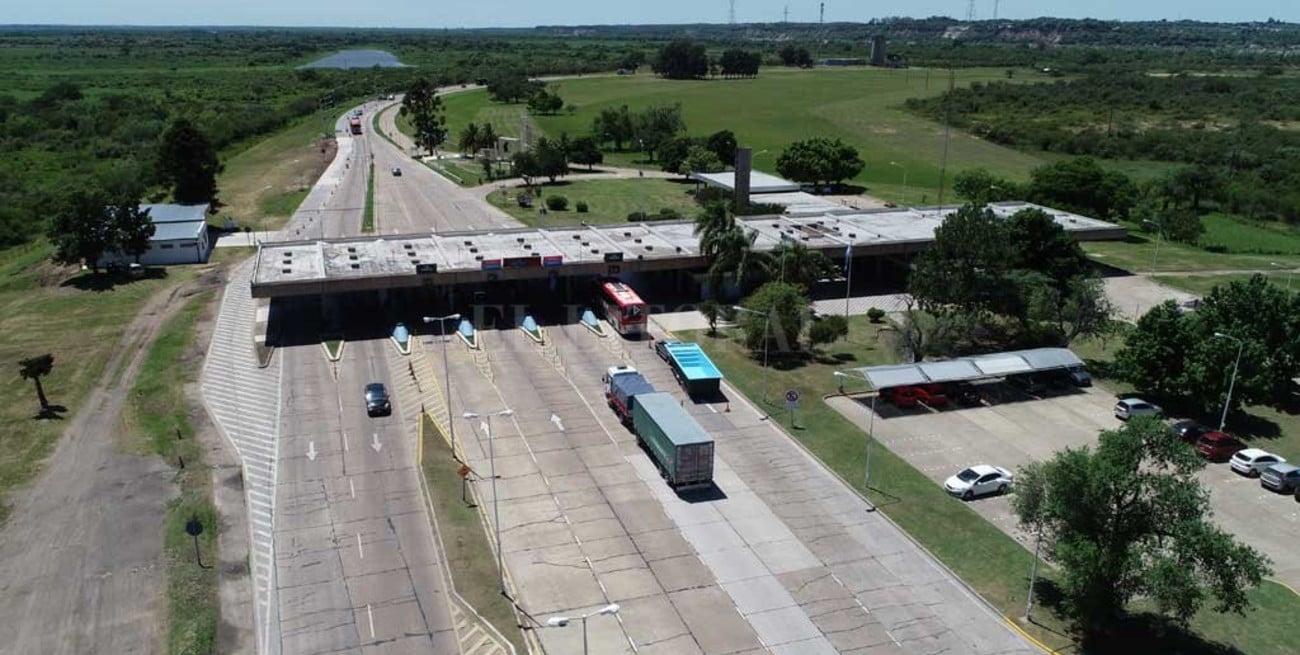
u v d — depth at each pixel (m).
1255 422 75.50
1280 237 146.00
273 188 172.25
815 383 82.75
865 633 48.72
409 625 48.66
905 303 106.44
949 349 86.25
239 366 84.88
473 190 174.00
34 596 50.81
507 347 90.62
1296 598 51.78
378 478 64.06
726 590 52.25
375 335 93.81
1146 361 74.75
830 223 122.00
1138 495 45.53
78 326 95.69
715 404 77.81
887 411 76.94
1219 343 72.12
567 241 110.44
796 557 55.66
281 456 67.19
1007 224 96.12
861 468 66.88
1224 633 48.59
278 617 49.28
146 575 52.72
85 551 55.03
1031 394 80.81
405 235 111.44
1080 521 45.66
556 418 74.38
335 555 54.84
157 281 112.00
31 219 142.00
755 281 98.62
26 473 64.44
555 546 56.19
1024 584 53.00
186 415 74.06
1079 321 86.19
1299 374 79.62
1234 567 43.47
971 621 49.75
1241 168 189.62
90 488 62.38
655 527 58.56
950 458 68.69
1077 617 47.75
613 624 49.06
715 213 98.38
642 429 68.06
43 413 73.88
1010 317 92.94
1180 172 166.12
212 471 64.75
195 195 147.88
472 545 56.00
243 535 56.88
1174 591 42.84
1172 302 77.75
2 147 194.25
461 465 66.12
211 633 47.72
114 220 112.25
